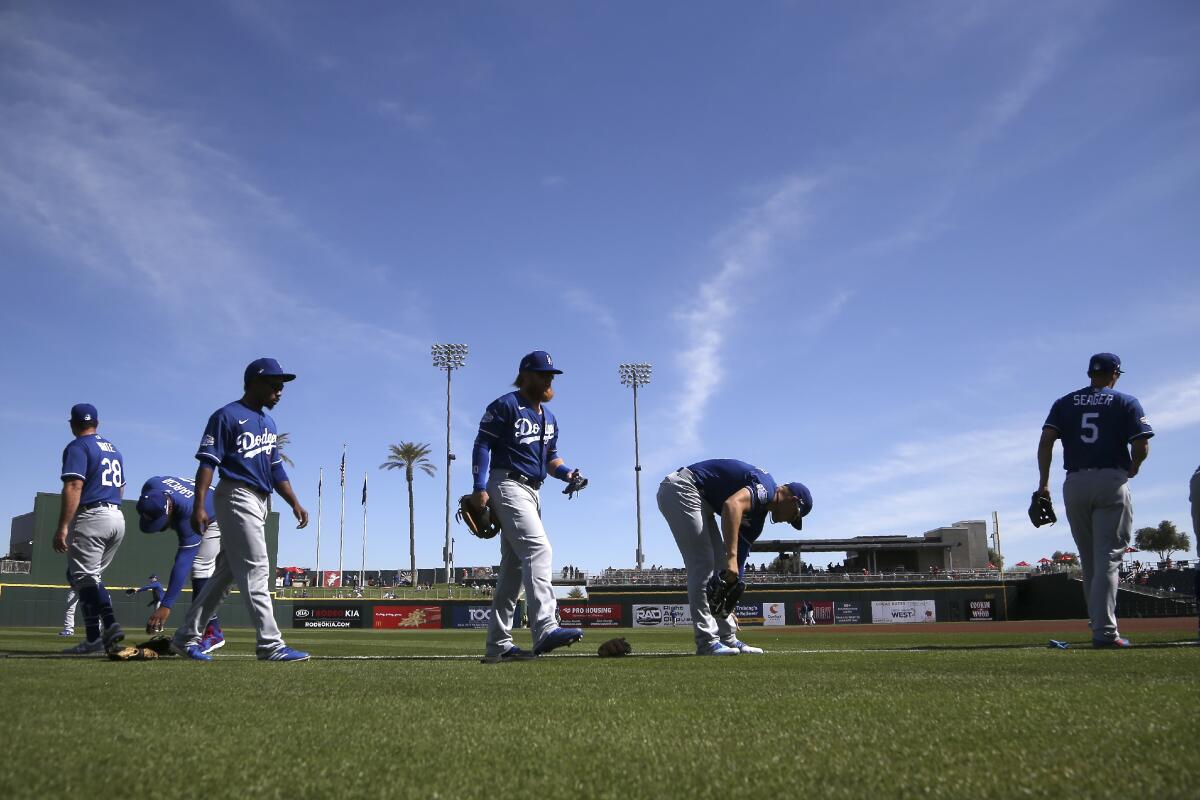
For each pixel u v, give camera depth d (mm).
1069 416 6461
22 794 1483
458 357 49219
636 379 50656
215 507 5855
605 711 2510
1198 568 7109
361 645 10648
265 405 6078
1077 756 1723
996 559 58344
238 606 32469
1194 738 1883
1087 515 6324
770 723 2234
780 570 49031
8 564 31922
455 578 62875
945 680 3344
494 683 3479
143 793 1508
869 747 1868
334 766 1730
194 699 2844
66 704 2670
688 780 1594
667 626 39438
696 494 6121
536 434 5832
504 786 1560
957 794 1460
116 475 6891
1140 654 4859
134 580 34250
